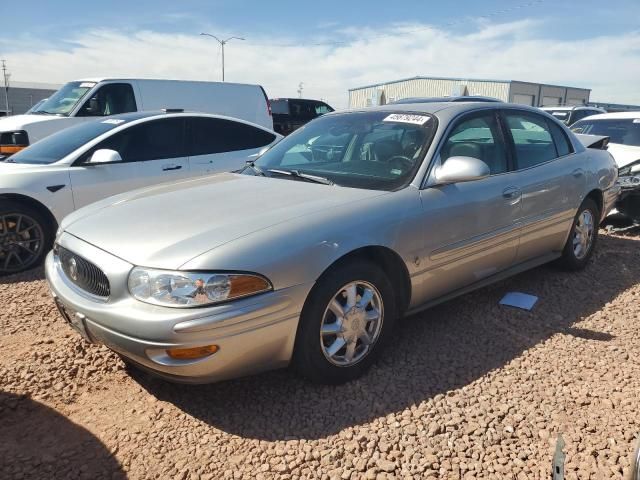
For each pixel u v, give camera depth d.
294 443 2.60
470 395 3.00
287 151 4.22
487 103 4.18
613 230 6.62
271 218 2.88
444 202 3.45
